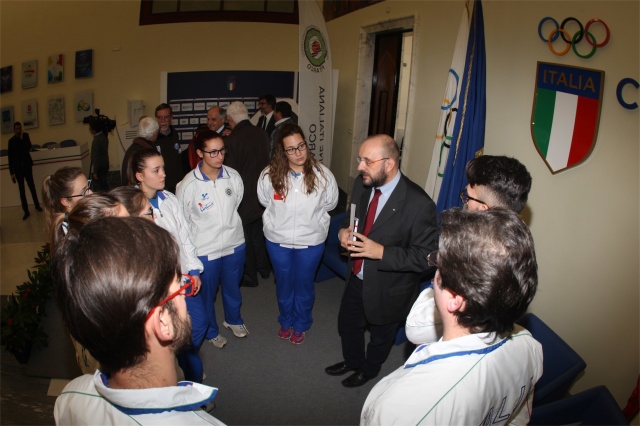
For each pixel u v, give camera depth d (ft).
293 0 21.93
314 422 7.14
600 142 6.71
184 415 2.04
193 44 22.00
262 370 8.34
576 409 5.24
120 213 3.97
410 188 6.42
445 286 2.54
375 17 15.21
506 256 2.35
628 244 6.30
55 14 22.56
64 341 8.37
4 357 8.82
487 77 9.42
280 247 8.27
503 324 2.47
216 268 8.11
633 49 6.14
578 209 7.16
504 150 8.95
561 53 7.39
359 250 6.20
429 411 2.36
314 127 15.53
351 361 7.77
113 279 1.81
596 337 6.95
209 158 7.46
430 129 12.49
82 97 22.89
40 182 20.52
